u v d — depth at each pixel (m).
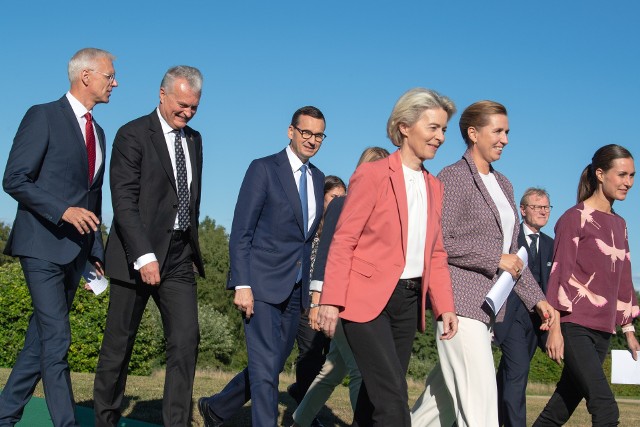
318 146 5.55
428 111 4.28
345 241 4.16
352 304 4.12
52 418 4.67
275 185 5.45
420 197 4.34
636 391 24.94
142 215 5.09
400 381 4.05
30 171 4.80
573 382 5.55
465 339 4.60
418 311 4.32
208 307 33.62
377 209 4.19
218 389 8.36
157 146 5.15
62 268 4.94
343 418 7.26
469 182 4.77
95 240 5.30
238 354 35.62
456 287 4.66
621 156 5.50
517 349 6.11
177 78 5.14
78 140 5.01
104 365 5.23
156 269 4.96
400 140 4.41
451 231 4.73
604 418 5.36
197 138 5.44
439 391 5.07
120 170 5.07
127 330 5.26
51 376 4.72
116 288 5.24
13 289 13.61
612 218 5.58
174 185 5.19
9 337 13.53
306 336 6.81
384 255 4.18
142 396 7.57
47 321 4.79
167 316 5.20
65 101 5.05
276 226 5.43
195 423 6.22
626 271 5.70
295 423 6.13
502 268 4.71
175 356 5.11
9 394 5.00
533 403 10.74
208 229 52.03
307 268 5.57
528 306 5.19
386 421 4.00
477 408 4.55
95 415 5.24
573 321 5.42
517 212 5.00
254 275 5.36
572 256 5.47
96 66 5.07
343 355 5.77
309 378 6.80
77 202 5.01
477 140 4.88
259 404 5.21
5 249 5.02
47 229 4.89
